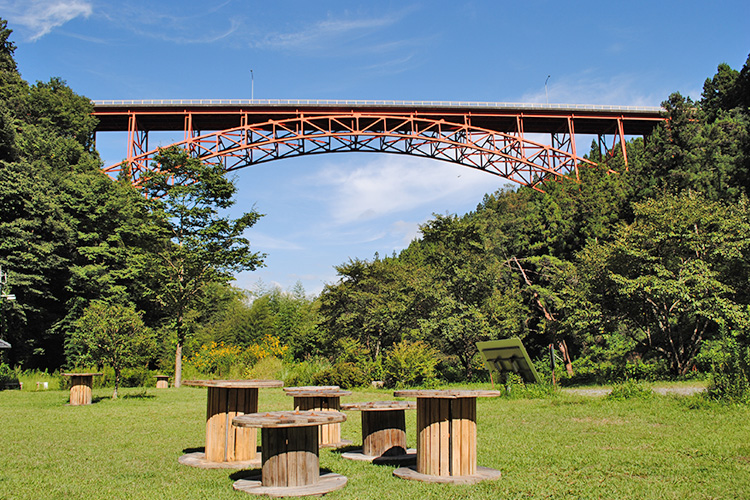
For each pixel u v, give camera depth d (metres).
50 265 26.70
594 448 7.20
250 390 6.95
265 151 45.72
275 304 49.66
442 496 5.02
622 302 20.36
